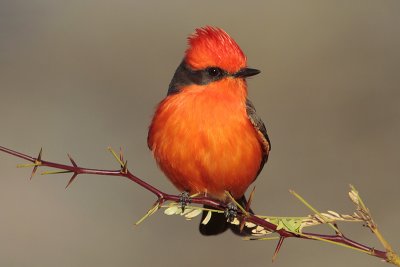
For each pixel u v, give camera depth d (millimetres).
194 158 8688
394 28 16188
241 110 8844
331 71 15664
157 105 9211
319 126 15094
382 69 15641
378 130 14891
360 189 13930
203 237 13422
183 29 17016
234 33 16375
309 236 6539
